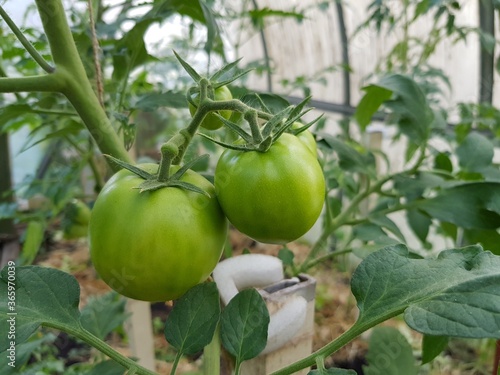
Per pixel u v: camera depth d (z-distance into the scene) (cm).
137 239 15
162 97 29
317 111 98
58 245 90
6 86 19
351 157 32
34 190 64
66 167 73
